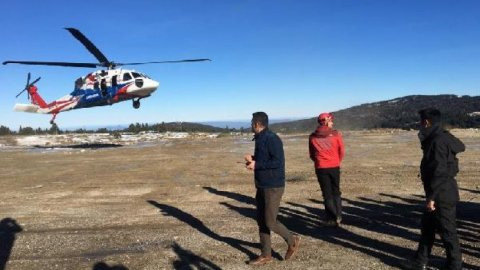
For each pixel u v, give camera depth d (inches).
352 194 442.9
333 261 261.0
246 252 282.5
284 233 258.4
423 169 229.1
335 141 327.6
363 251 277.0
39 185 564.7
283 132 1498.5
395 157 708.0
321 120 331.3
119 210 412.2
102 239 319.3
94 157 883.4
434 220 231.3
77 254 287.6
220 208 408.2
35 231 346.6
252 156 258.1
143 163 754.2
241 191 485.4
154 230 339.3
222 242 304.7
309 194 450.6
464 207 374.6
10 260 279.7
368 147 864.3
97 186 543.8
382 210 378.6
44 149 1120.2
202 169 658.2
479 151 729.6
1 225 366.9
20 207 436.1
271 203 252.7
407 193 441.7
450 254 229.0
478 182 477.7
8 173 689.0
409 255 266.5
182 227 346.0
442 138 222.5
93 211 410.6
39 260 278.2
